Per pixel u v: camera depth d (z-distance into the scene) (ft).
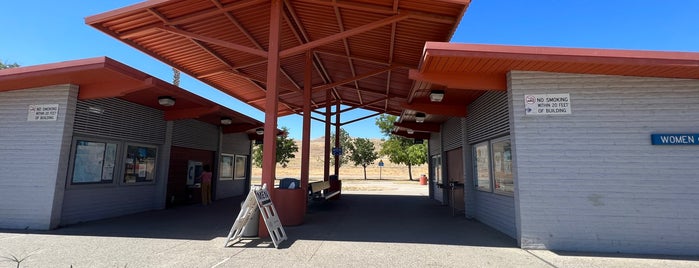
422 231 23.86
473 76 20.45
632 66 17.44
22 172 24.16
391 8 22.47
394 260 16.29
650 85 19.06
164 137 36.50
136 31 25.41
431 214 33.01
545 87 19.54
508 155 23.29
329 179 48.96
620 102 19.04
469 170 31.32
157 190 35.68
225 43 24.11
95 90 25.44
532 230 18.66
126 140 31.48
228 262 15.78
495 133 24.84
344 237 21.52
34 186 23.90
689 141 18.24
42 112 24.77
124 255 16.84
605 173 18.60
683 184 18.08
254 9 25.25
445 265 15.55
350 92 49.29
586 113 19.12
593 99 19.21
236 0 23.68
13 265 15.08
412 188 78.28
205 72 36.65
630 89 19.12
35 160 24.20
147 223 26.55
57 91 25.02
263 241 20.15
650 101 18.89
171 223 26.61
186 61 33.60
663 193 18.15
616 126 18.86
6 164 24.36
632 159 18.53
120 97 30.07
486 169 27.63
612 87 19.22
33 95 25.14
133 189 32.71
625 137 18.74
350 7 23.26
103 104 28.84
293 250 18.08
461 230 24.40
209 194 41.27
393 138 131.64
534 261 16.29
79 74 23.06
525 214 18.80
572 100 19.30
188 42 29.53
